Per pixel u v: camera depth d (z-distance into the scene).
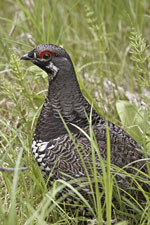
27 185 11.72
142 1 18.95
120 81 16.61
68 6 19.47
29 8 18.08
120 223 9.57
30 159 11.88
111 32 18.61
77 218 10.60
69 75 10.96
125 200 10.40
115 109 14.55
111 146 10.82
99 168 10.27
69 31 18.80
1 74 16.42
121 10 18.42
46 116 11.06
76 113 11.00
